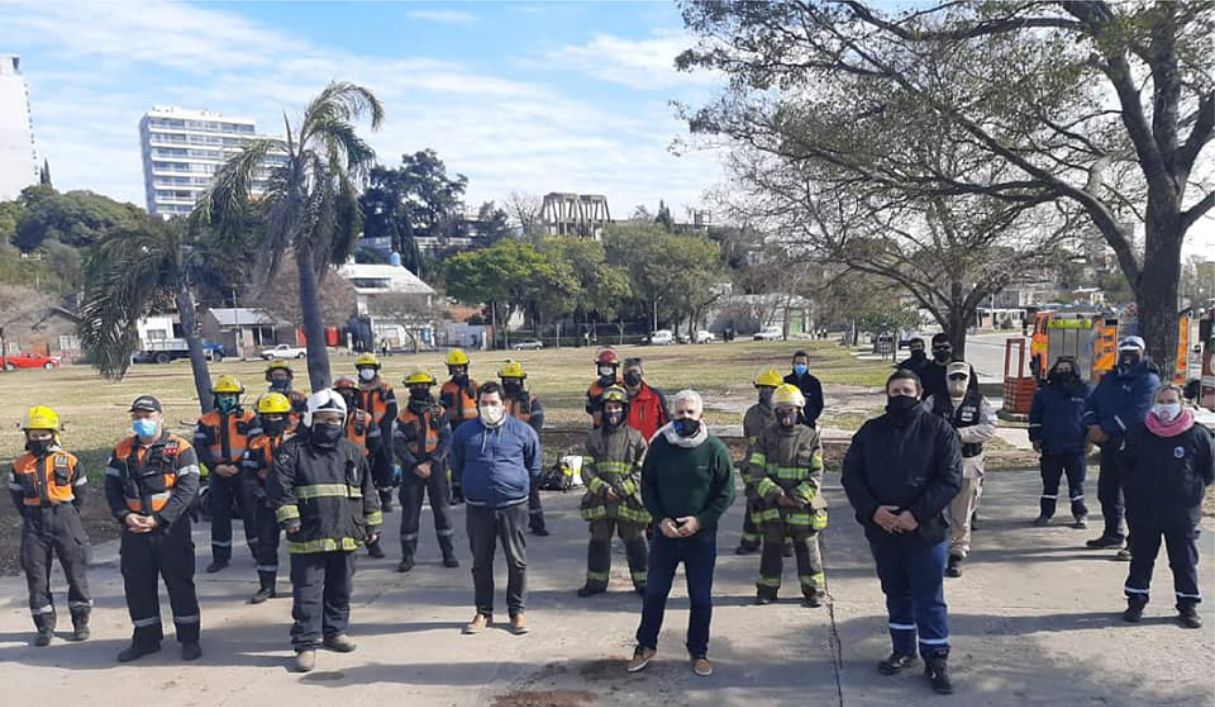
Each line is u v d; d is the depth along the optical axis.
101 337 13.75
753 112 13.62
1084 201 11.78
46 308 59.84
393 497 11.25
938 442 5.09
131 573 5.89
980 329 80.19
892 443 5.15
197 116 189.62
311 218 14.45
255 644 6.18
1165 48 9.95
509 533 6.21
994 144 11.28
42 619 6.19
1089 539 8.24
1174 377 11.38
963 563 7.54
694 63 12.53
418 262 107.94
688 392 5.47
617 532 7.17
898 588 5.35
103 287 13.68
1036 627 6.05
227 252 14.29
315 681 5.47
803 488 6.50
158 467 5.83
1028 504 9.75
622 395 6.79
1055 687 5.11
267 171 14.44
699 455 5.36
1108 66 10.48
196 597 6.61
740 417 20.31
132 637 6.23
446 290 79.38
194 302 14.31
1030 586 6.93
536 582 7.43
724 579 7.34
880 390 26.33
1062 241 16.92
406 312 75.94
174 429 20.27
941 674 5.08
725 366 42.06
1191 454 5.85
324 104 14.46
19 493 6.19
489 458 6.21
